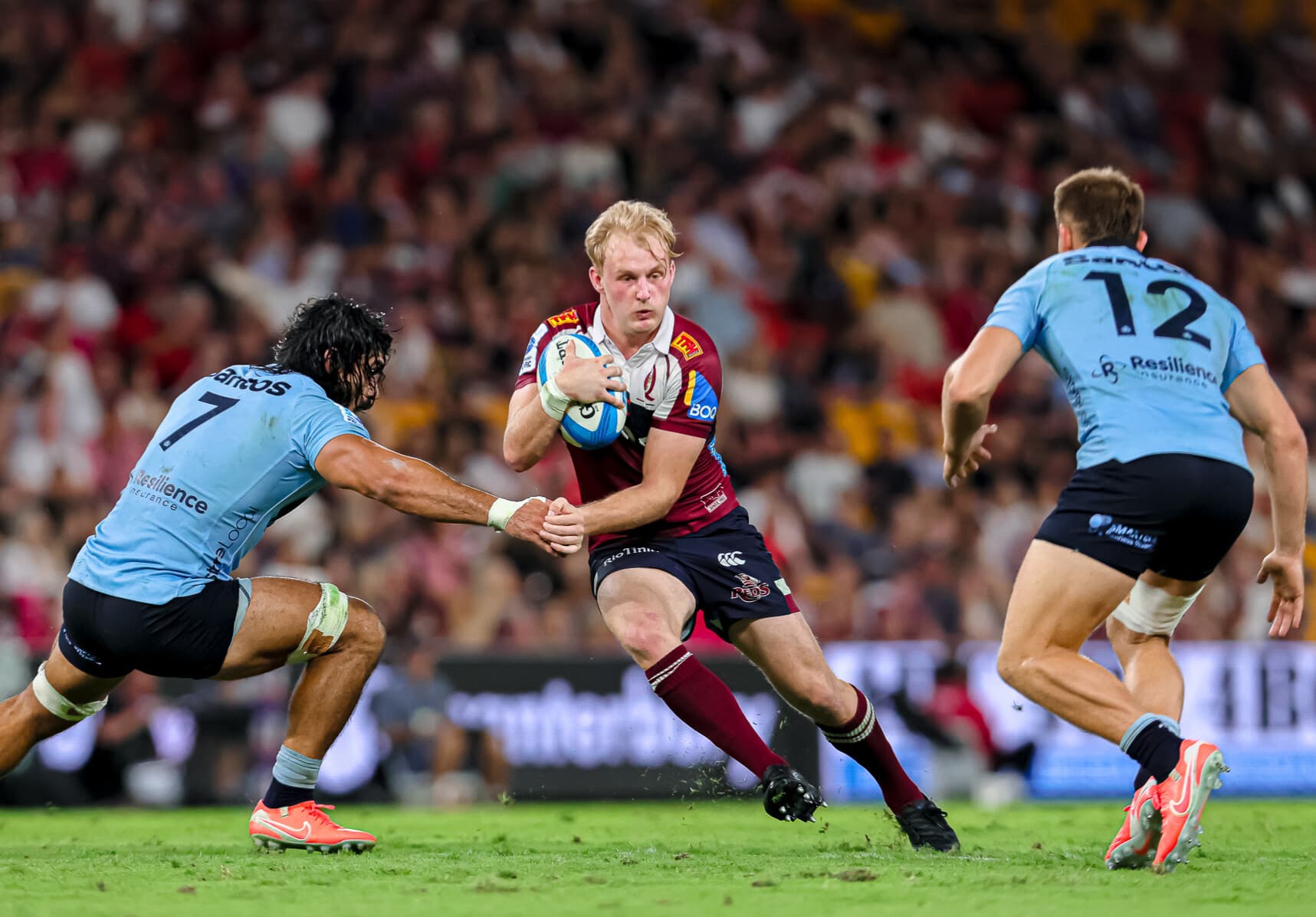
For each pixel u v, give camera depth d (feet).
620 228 55.67
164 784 100.01
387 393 153.48
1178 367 49.80
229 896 41.75
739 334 171.32
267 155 176.24
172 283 160.35
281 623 55.57
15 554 127.65
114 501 139.85
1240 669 115.44
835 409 169.48
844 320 183.11
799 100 206.18
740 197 189.98
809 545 147.02
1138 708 47.16
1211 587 140.46
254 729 101.96
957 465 54.24
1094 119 222.69
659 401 56.54
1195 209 208.23
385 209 173.99
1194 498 48.47
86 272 158.61
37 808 97.86
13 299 155.94
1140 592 56.59
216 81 183.42
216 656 55.01
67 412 142.82
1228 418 50.21
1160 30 233.76
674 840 66.59
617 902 39.81
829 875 45.60
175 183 171.63
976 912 37.65
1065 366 50.78
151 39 186.91
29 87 180.14
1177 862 45.44
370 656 57.31
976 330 188.14
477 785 103.91
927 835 57.21
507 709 104.83
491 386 159.22
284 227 168.55
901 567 145.48
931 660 111.45
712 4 216.74
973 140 213.25
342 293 163.84
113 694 99.76
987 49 226.38
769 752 52.70
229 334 157.99
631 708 106.42
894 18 224.74
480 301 165.99
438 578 127.24
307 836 56.85
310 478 55.57
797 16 221.25
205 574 54.60
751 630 57.62
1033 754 112.37
